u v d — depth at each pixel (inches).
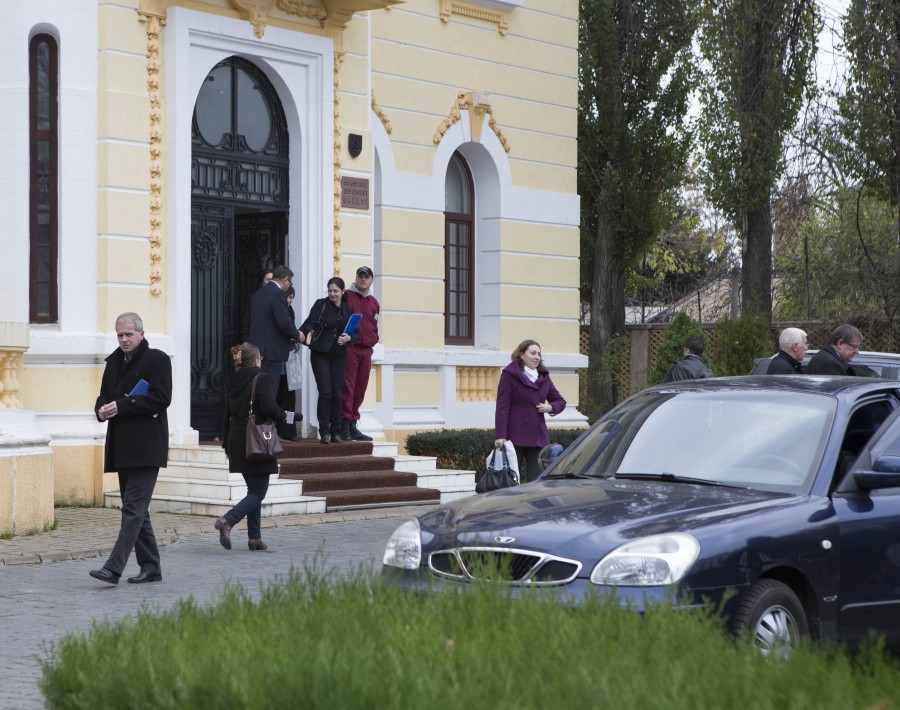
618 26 1060.5
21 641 335.3
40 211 603.5
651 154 1074.1
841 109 898.7
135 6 616.4
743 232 1007.0
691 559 259.9
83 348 596.7
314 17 687.1
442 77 794.8
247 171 669.9
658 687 185.9
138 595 400.8
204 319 655.1
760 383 335.6
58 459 591.2
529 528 277.4
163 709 193.6
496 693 183.9
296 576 273.0
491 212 831.1
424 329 785.6
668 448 322.0
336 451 657.0
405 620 226.8
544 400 565.0
